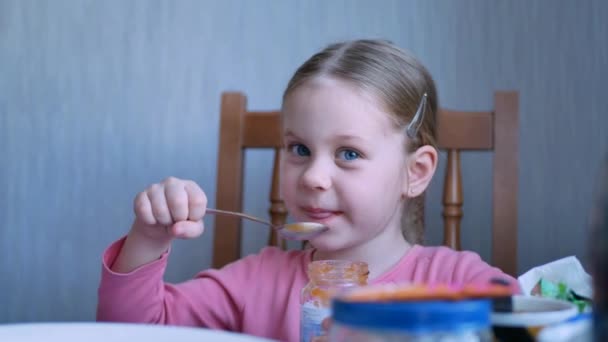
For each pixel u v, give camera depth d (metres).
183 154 1.39
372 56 0.86
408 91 0.88
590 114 1.29
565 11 1.30
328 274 0.55
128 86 1.41
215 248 1.13
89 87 1.42
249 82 1.39
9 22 1.44
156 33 1.41
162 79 1.41
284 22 1.38
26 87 1.43
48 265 1.41
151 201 0.71
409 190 0.89
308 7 1.38
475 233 1.30
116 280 0.75
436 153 0.92
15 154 1.42
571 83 1.30
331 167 0.79
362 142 0.79
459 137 1.09
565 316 0.34
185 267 1.38
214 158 1.39
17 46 1.44
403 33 1.34
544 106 1.30
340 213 0.79
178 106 1.40
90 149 1.41
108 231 1.40
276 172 1.14
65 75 1.43
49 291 1.41
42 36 1.44
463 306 0.27
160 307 0.81
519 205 1.30
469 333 0.27
